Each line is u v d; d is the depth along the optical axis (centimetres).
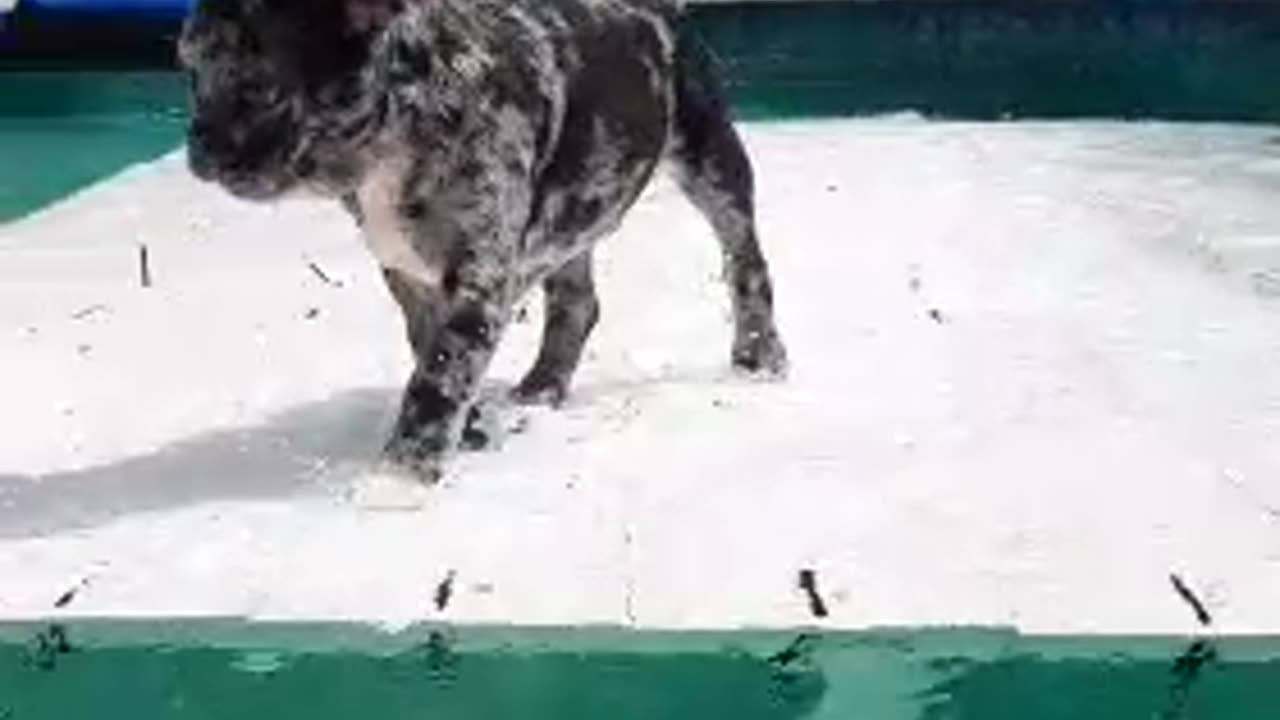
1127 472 156
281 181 139
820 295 221
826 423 169
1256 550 141
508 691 125
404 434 151
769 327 184
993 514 147
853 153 337
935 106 439
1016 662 128
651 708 123
